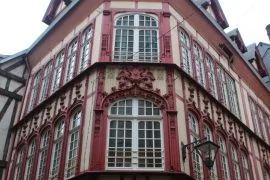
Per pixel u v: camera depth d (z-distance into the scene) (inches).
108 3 569.6
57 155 486.0
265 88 831.7
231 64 707.4
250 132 647.1
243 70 749.9
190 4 625.3
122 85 476.7
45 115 556.4
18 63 705.0
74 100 504.1
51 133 514.0
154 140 438.9
